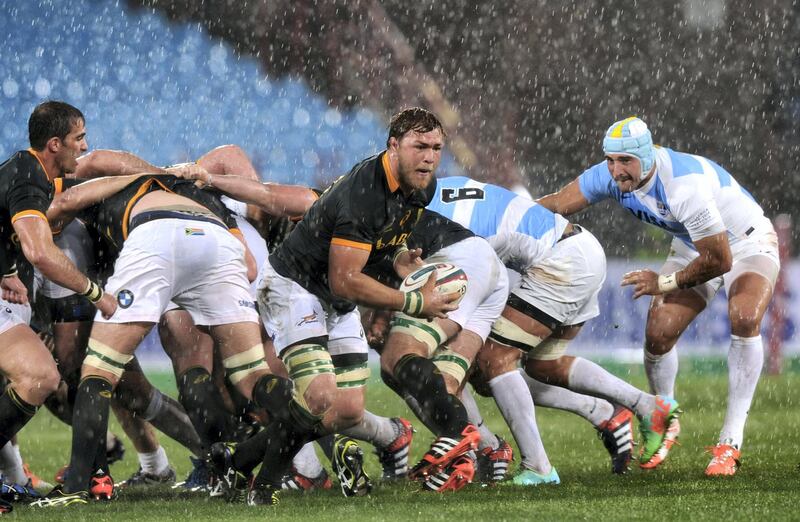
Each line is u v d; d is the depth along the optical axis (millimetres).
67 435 28859
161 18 70312
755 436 25156
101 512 14344
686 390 36469
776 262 20969
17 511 14578
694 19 64812
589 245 19922
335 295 14922
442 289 15320
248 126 69875
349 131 69625
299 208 19141
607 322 46375
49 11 69500
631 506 14023
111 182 17703
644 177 19969
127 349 16344
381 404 33781
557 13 65875
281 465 15367
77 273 15836
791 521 12492
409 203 14828
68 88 69875
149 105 70188
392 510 14031
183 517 13648
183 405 17938
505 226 19594
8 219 16125
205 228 17156
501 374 19094
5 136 69062
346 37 68250
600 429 20422
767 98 64438
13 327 16359
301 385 15383
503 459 19422
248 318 17344
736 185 21188
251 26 69375
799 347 44844
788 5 64188
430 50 67688
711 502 14305
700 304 21391
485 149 66625
